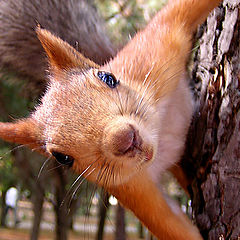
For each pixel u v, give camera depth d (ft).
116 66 0.34
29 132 0.33
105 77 0.30
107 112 0.27
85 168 0.29
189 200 0.38
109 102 0.28
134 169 0.28
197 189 0.32
